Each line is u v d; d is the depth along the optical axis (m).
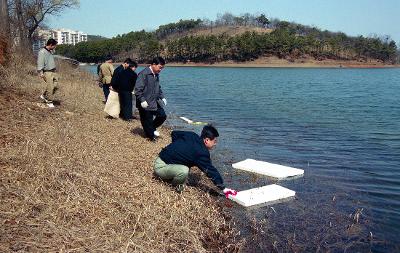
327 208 6.84
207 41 115.38
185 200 6.19
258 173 8.67
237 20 167.62
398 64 129.62
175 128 13.84
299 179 8.38
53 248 4.29
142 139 9.80
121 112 12.27
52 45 11.75
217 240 5.54
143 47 119.56
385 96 28.89
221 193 7.31
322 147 11.50
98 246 4.52
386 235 5.90
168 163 6.58
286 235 5.81
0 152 6.53
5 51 14.05
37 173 5.91
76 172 6.30
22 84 13.30
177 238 5.15
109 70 14.14
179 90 32.25
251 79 51.03
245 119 16.83
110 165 7.24
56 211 5.03
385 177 8.66
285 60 114.94
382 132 14.00
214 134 6.46
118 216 5.26
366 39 130.25
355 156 10.49
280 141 12.22
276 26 161.12
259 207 6.79
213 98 25.78
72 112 11.69
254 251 5.34
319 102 24.11
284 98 26.36
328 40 122.50
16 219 4.67
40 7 38.69
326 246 5.52
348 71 90.75
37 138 7.70
